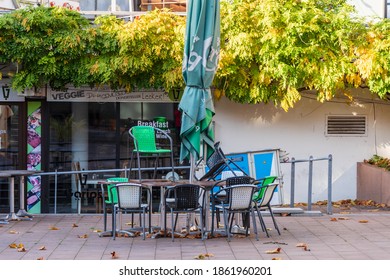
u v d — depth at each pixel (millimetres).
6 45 13930
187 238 10953
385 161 15086
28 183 15375
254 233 11156
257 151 13852
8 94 15203
